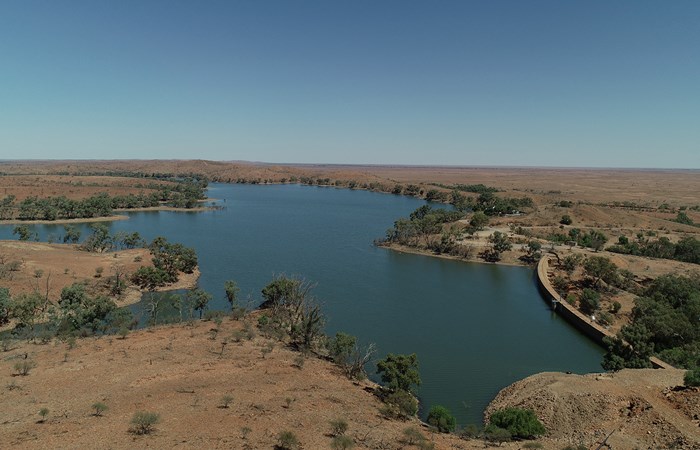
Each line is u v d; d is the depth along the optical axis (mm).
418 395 55312
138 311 84062
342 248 146500
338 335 62969
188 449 30688
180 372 48969
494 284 109438
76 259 104500
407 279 112125
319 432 36375
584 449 33781
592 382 48062
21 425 33500
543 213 190500
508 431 41188
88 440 31125
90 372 47406
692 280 92938
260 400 42719
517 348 71375
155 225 184500
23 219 184125
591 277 103125
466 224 169750
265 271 115500
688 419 37406
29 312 70438
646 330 59094
